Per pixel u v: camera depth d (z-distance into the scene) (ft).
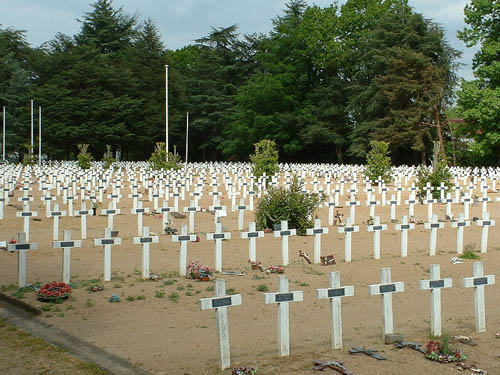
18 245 40.93
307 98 268.82
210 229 72.23
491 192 119.65
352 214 79.36
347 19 257.75
